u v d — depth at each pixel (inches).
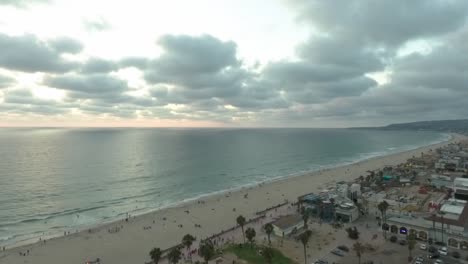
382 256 3518.7
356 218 4906.5
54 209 5920.3
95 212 5831.7
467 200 5541.3
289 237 4168.3
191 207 6053.2
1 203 6205.7
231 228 4645.7
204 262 3390.7
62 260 3695.9
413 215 4719.5
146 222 5132.9
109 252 3919.8
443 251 3538.4
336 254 3582.7
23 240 4436.5
